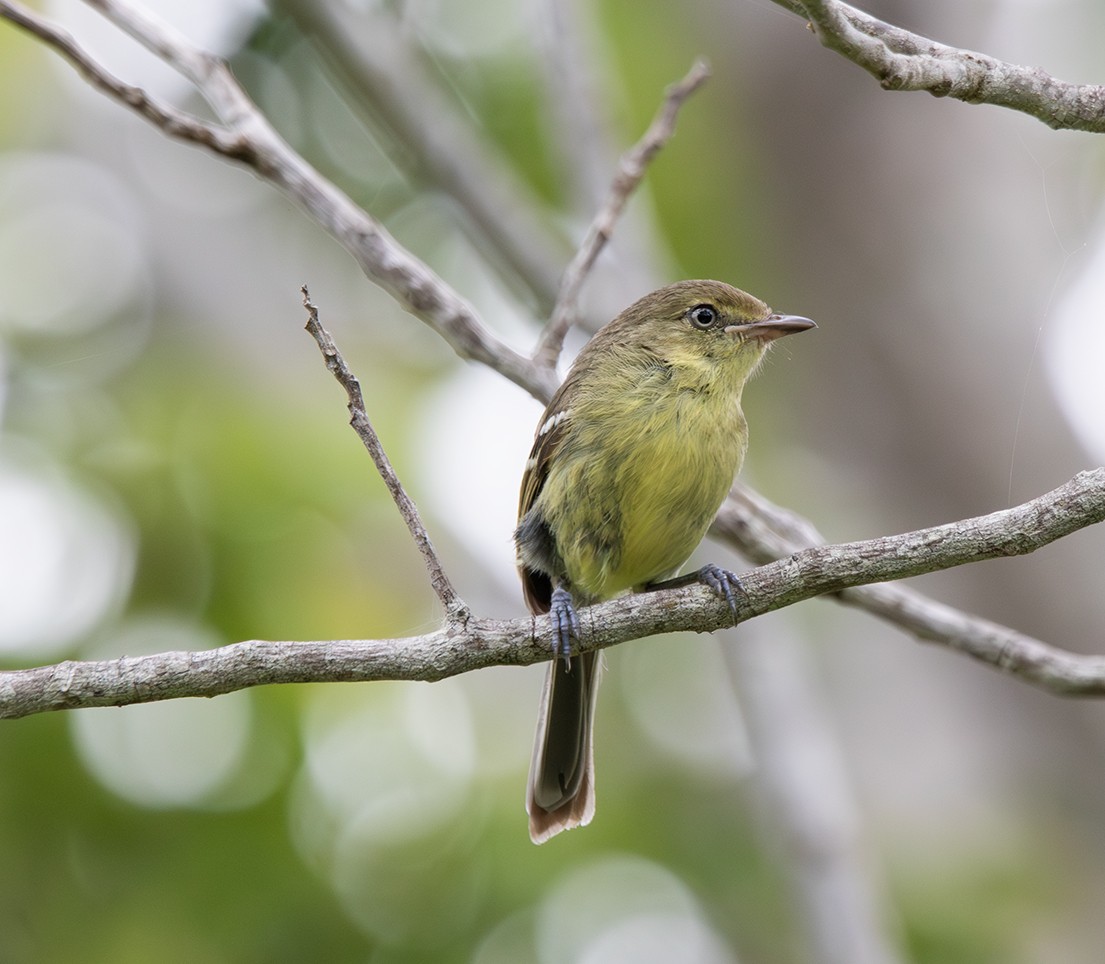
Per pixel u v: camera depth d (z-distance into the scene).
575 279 10.09
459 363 15.24
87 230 16.14
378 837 11.73
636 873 12.35
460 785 12.17
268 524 12.09
